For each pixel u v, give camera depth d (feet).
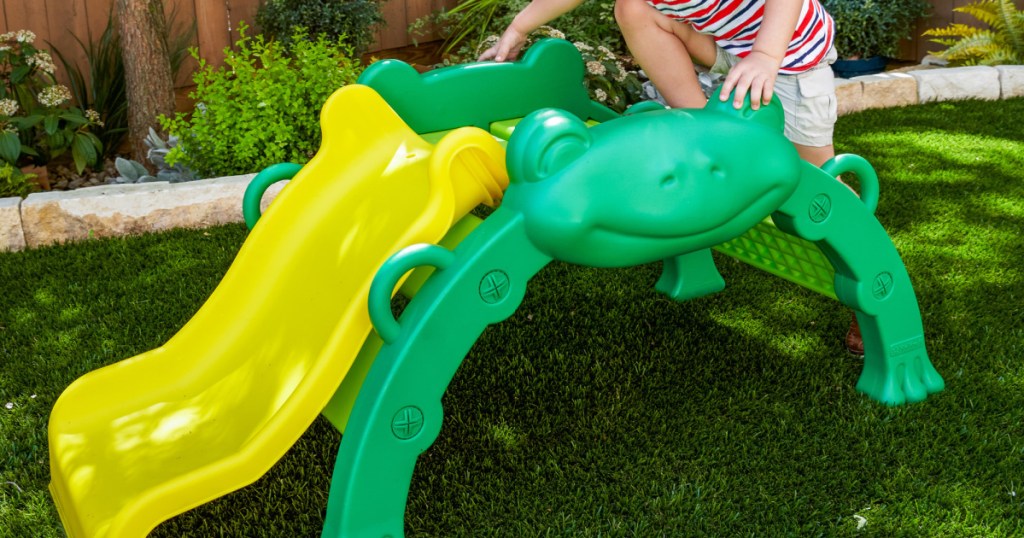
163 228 12.07
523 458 7.00
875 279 7.15
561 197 5.53
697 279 9.61
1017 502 6.18
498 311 5.73
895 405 7.41
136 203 11.89
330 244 6.97
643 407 7.63
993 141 14.56
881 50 19.95
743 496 6.43
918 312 7.45
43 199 11.69
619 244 5.82
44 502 6.58
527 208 5.61
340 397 6.30
